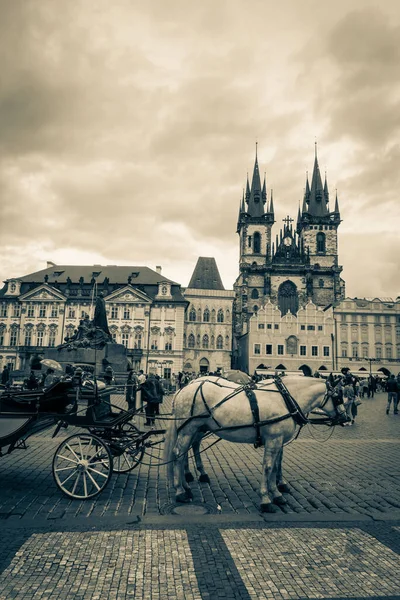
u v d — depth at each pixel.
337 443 18.44
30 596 5.76
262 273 134.50
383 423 26.33
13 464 13.23
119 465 12.49
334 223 140.00
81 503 9.63
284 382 10.75
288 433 10.05
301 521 8.75
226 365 112.00
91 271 110.56
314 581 6.31
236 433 10.12
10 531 7.89
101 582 6.15
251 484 11.55
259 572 6.55
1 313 103.56
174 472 10.16
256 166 145.38
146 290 106.19
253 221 139.88
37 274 109.19
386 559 7.04
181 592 5.94
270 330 105.31
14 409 10.89
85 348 41.75
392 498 10.45
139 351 100.44
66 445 10.16
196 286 127.00
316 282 135.12
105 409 12.02
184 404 10.57
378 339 106.00
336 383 10.81
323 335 105.75
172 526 8.33
